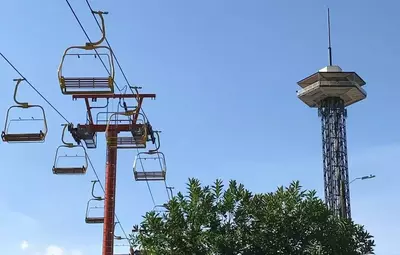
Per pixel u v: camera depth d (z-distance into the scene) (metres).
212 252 19.12
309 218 19.69
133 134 33.12
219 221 19.66
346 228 20.89
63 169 30.12
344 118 136.88
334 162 131.50
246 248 19.19
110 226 33.44
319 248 19.33
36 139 20.58
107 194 33.62
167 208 19.95
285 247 19.22
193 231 19.42
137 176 36.53
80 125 33.09
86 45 15.87
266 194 20.36
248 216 19.70
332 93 136.00
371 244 21.19
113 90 16.64
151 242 19.62
